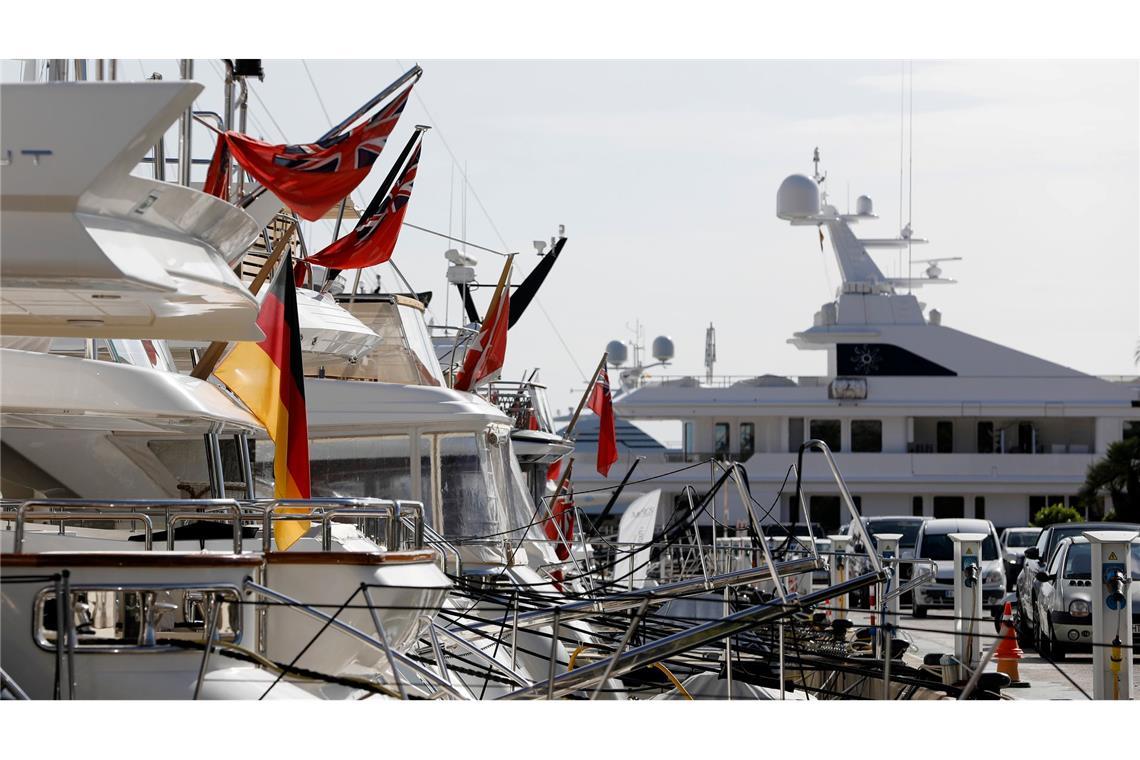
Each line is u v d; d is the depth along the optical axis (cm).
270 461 3944
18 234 1942
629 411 15825
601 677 2383
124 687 2258
